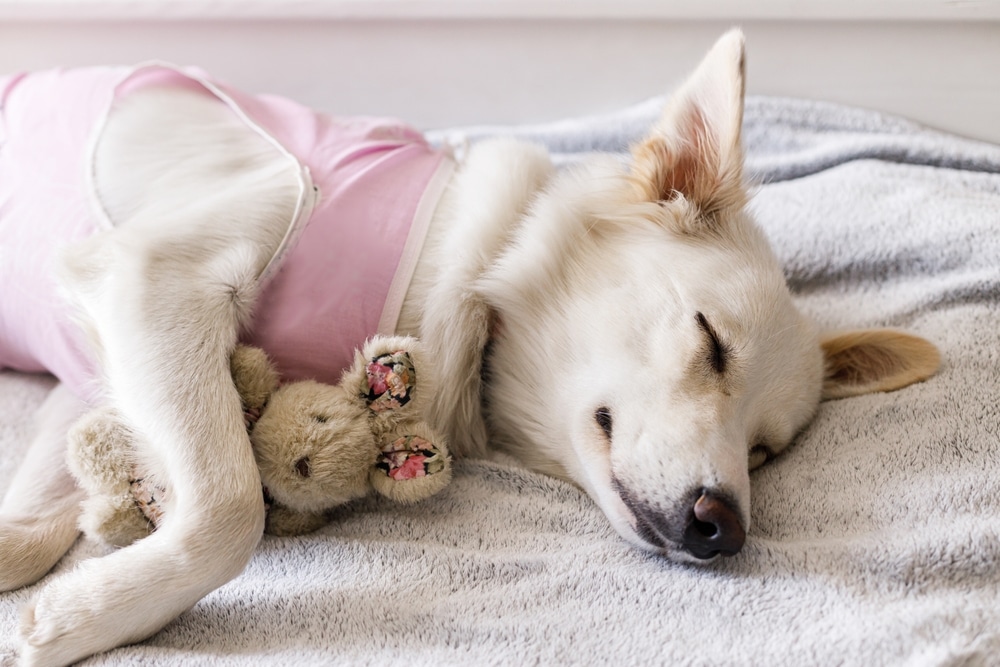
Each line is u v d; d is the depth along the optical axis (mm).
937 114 1172
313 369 908
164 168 973
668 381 893
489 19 1179
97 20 1196
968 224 1065
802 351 958
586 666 799
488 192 958
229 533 833
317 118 1008
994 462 904
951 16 1116
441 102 1230
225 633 829
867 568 849
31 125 1023
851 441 947
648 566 867
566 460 941
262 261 903
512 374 958
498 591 848
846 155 1154
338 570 862
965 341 994
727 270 924
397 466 883
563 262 943
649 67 1188
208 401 860
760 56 1174
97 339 902
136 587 817
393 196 940
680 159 935
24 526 902
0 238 991
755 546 868
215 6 1183
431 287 929
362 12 1179
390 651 811
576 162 1042
